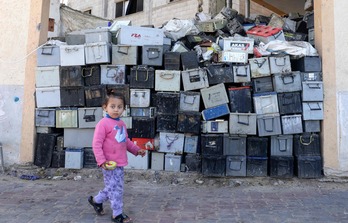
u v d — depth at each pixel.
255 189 4.96
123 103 3.63
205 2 13.42
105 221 3.66
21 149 5.72
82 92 5.52
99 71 5.51
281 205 4.22
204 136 5.30
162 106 5.39
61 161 5.62
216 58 5.50
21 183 5.20
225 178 5.29
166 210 4.04
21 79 5.82
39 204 4.21
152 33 5.60
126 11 18.22
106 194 3.66
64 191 4.80
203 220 3.70
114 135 3.55
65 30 8.69
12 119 5.79
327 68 5.26
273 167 5.21
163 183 5.26
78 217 3.77
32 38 5.84
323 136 5.22
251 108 5.30
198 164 5.39
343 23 5.30
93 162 5.61
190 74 5.32
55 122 5.61
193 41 6.23
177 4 15.31
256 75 5.26
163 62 5.56
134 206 4.18
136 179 5.36
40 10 5.87
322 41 5.34
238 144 5.26
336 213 3.91
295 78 5.17
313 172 5.15
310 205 4.21
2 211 3.94
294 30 7.14
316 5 5.56
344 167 5.12
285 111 5.20
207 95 5.30
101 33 5.56
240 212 3.96
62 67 5.53
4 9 5.99
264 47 5.41
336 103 5.18
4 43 5.92
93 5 19.66
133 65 5.54
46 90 5.60
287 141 5.24
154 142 5.46
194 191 4.89
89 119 5.46
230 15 7.15
